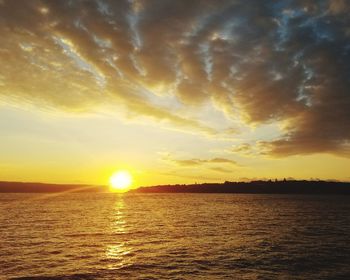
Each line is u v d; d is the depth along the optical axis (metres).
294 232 48.31
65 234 45.94
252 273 25.55
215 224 59.88
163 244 38.09
